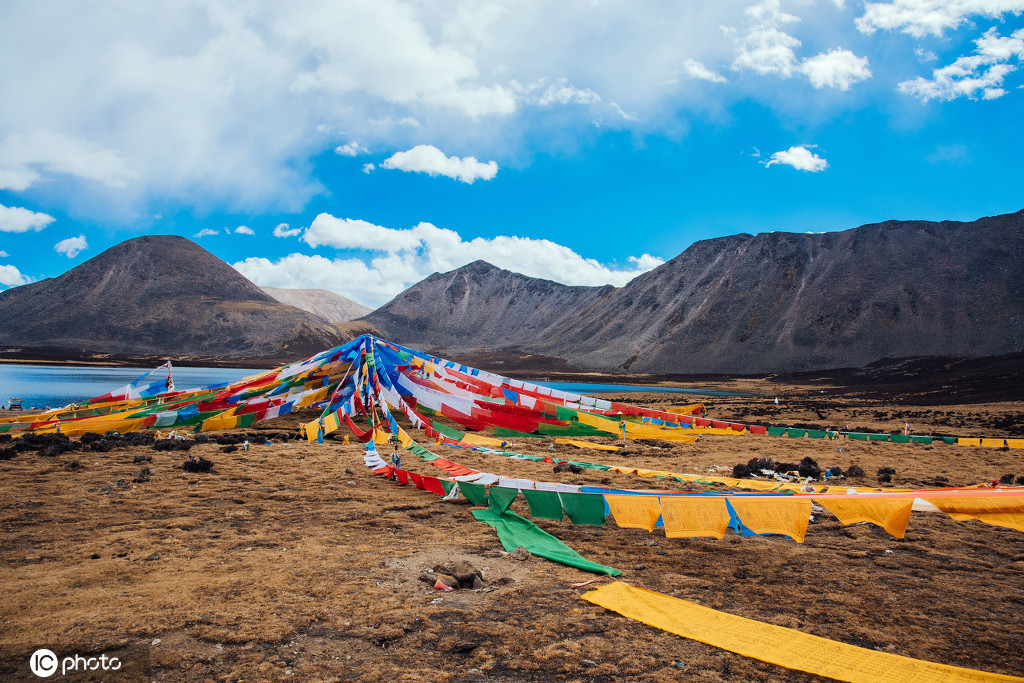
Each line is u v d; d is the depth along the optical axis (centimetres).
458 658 529
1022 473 1652
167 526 924
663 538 938
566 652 544
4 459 1402
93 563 752
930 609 679
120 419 1848
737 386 12625
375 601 650
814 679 508
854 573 796
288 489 1202
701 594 705
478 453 1764
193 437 1839
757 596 704
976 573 809
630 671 513
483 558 809
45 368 12850
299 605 635
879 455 1995
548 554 822
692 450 2023
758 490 1189
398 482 1284
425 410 2155
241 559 782
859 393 8762
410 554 817
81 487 1150
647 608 644
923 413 4500
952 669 522
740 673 515
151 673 484
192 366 17338
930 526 1048
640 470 1423
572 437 2233
